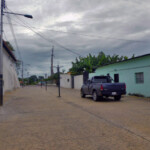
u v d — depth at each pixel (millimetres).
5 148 4824
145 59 15891
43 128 6637
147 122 7223
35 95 20891
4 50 25109
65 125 6984
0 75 12727
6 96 19828
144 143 4996
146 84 15836
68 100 15359
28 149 4723
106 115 8641
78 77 33719
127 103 12680
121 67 19516
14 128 6734
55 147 4812
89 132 6039
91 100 15078
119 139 5324
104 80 15375
